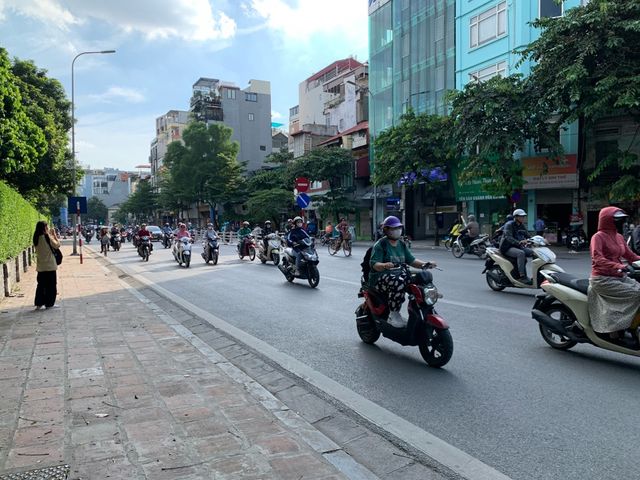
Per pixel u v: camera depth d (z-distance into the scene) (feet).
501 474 10.50
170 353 19.40
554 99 62.64
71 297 34.32
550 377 16.52
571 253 66.80
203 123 190.29
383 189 121.39
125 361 18.28
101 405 13.83
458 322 24.80
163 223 276.41
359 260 61.77
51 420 12.77
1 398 14.39
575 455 11.25
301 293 36.06
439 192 107.96
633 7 56.85
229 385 15.62
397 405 14.53
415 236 114.42
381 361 18.88
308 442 11.73
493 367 17.71
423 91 107.14
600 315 17.69
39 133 54.34
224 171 179.01
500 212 88.02
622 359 18.38
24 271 52.95
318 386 16.24
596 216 77.56
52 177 93.71
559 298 19.19
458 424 13.08
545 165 73.77
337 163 126.31
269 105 242.58
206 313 29.35
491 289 35.17
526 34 81.30
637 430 12.44
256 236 66.28
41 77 105.19
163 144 305.94
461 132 72.90
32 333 22.93
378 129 123.03
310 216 152.66
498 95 69.36
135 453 10.96
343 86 174.29
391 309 19.61
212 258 62.44
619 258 18.10
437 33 102.89
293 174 131.34
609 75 55.93
